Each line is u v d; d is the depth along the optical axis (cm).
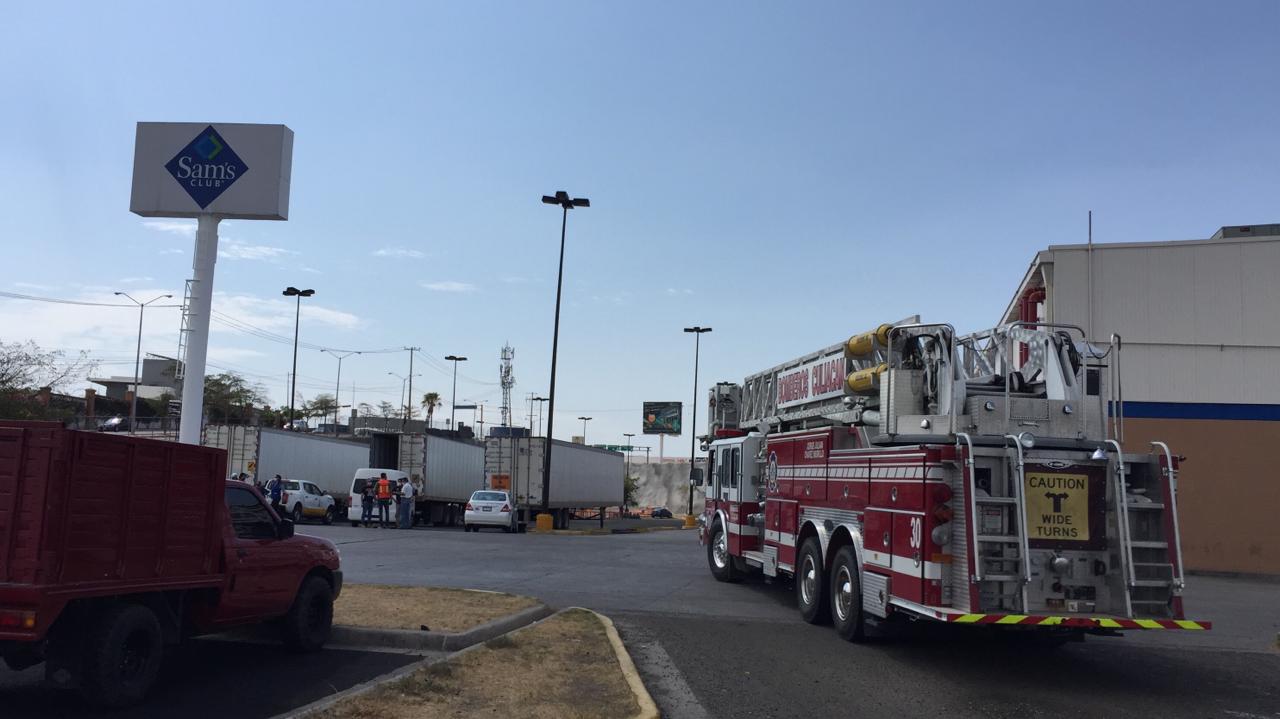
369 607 1135
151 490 739
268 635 1036
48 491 643
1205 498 2195
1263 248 2233
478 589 1476
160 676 828
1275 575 2142
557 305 3562
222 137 1689
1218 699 868
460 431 6800
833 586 1142
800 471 1282
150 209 1678
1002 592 878
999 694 859
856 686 875
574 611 1177
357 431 6769
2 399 3469
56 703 720
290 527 929
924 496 900
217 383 7756
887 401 1084
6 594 628
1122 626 857
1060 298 2269
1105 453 901
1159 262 2259
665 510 8106
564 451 4231
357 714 669
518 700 730
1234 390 2209
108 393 9331
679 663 952
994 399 964
